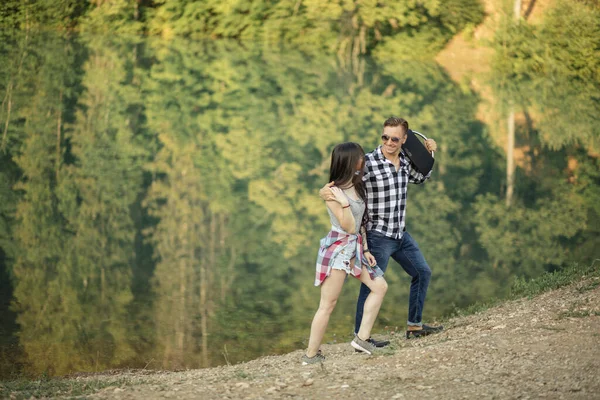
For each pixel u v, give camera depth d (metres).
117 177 16.78
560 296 6.18
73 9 35.41
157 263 10.84
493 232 13.05
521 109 26.25
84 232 12.48
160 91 26.61
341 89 28.16
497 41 33.44
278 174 17.92
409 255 5.66
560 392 3.78
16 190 15.20
